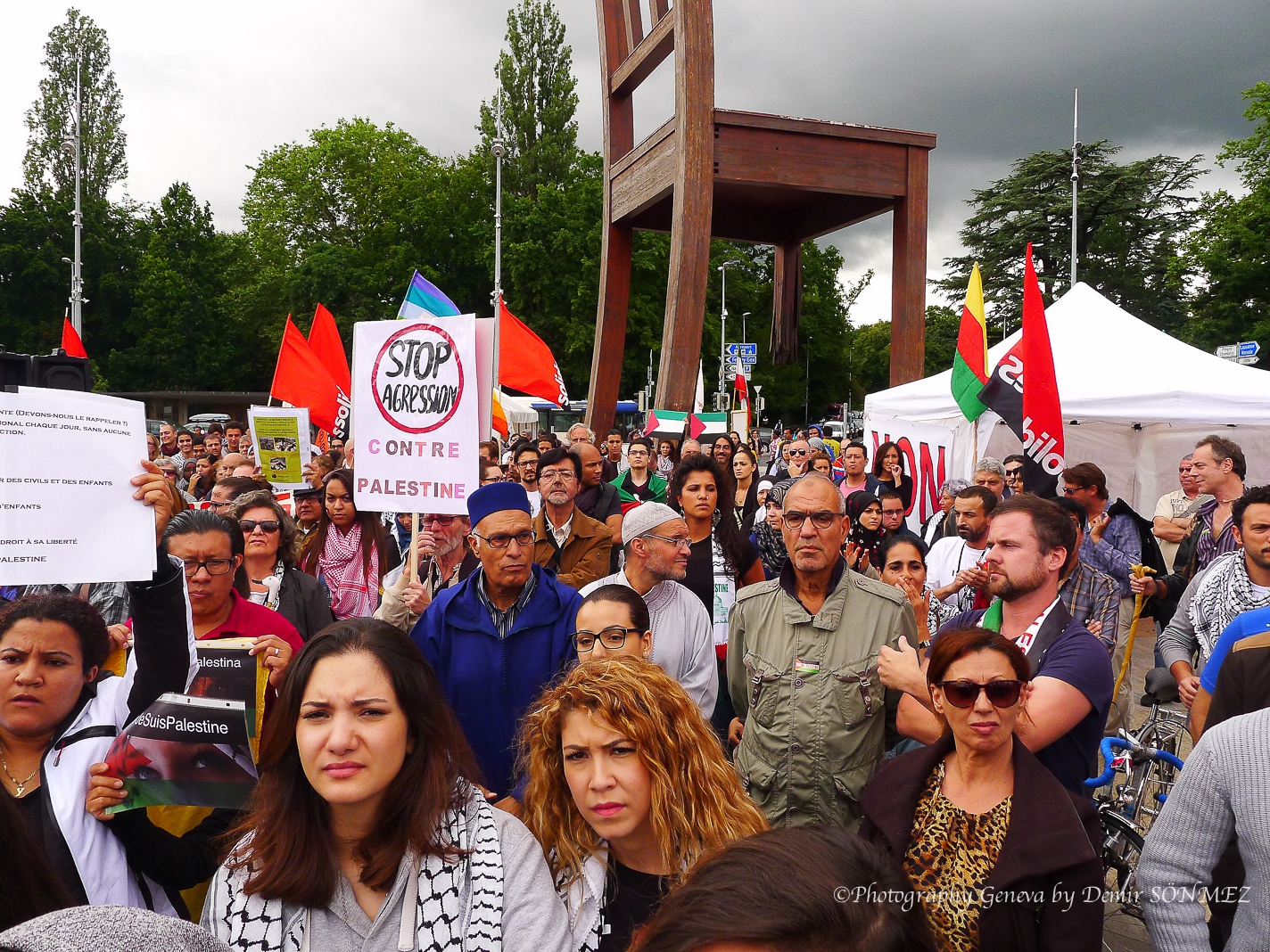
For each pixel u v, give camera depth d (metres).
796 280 17.84
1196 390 8.66
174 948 1.07
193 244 58.66
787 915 0.93
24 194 54.97
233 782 2.24
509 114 56.28
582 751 2.04
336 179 51.50
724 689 4.71
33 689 2.13
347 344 48.84
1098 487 5.82
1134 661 8.22
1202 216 44.59
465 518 4.87
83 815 2.17
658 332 49.94
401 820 1.82
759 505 8.47
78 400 2.30
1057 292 54.03
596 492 7.34
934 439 9.91
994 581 3.05
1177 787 2.30
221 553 3.22
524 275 49.03
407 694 1.85
